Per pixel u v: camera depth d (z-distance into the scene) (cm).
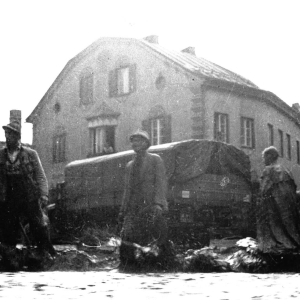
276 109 3884
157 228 998
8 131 983
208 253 1055
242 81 3625
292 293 594
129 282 729
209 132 3281
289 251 1005
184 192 1861
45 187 1004
